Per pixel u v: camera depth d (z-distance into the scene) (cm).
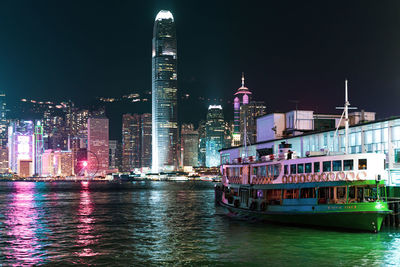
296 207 6028
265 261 4344
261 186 6700
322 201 5719
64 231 6744
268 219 6669
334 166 5619
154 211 10100
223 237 5722
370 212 5247
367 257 4403
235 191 7638
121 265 4344
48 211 10494
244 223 7012
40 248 5297
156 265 4325
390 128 7288
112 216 8994
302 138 9675
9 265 4431
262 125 12475
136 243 5525
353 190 5512
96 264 4406
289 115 11744
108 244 5484
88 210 10681
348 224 5494
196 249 5034
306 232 5750
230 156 13225
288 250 4759
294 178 6091
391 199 6219
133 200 14888
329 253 4581
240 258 4500
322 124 11575
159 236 6066
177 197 16738
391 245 4884
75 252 5006
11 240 5931
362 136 7906
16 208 11569
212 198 15862
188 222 7638
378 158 5388
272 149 10819
